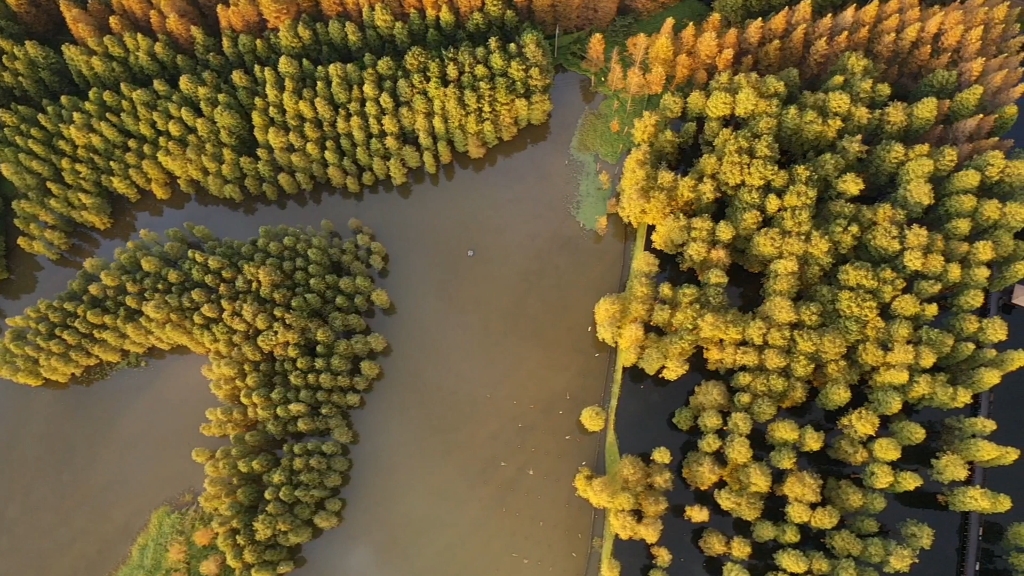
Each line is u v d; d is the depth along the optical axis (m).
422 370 86.19
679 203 82.56
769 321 75.19
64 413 86.62
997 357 72.19
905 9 82.69
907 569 67.50
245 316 80.12
